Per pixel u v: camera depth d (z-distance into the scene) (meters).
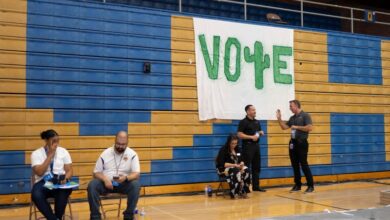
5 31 7.34
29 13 7.54
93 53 8.00
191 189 8.69
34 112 7.47
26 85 7.45
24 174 7.36
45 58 7.61
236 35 9.36
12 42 7.38
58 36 7.74
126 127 8.18
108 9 8.19
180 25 8.81
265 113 9.55
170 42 8.69
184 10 11.13
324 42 10.45
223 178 8.12
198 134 8.83
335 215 6.29
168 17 8.72
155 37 8.55
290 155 8.81
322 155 10.22
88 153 7.84
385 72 11.35
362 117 10.88
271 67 9.70
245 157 8.55
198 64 8.91
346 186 9.66
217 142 9.02
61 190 5.56
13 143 7.30
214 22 9.15
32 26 7.55
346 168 10.54
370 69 11.11
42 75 7.57
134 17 8.41
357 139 10.76
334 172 10.37
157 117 8.46
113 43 8.18
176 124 8.62
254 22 9.64
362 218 6.05
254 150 8.59
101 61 8.05
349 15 13.95
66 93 7.74
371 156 10.95
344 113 10.60
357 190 9.03
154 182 8.34
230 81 9.20
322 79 10.34
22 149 7.36
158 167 8.40
